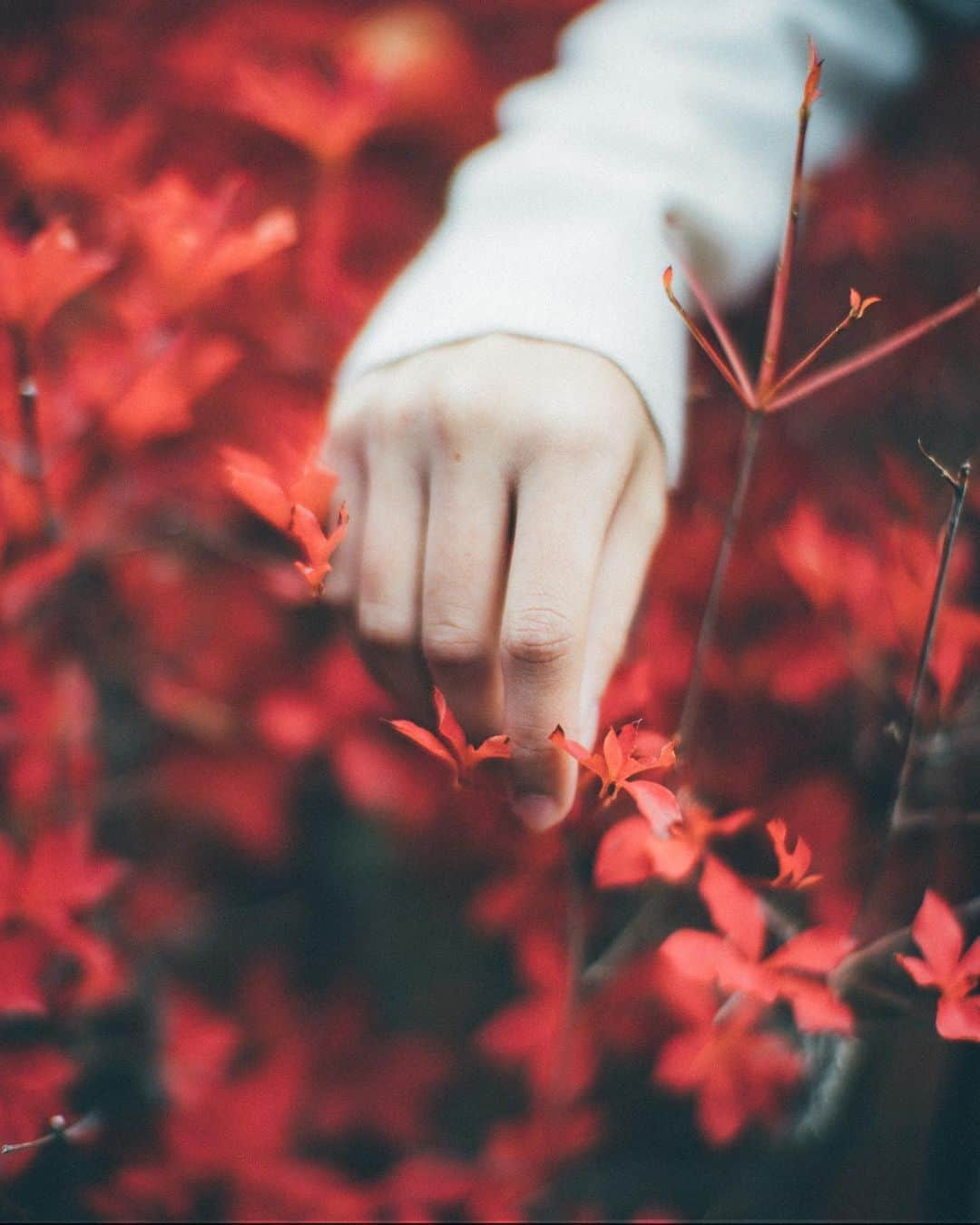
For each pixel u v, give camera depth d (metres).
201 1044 0.67
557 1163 0.65
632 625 0.64
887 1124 0.66
